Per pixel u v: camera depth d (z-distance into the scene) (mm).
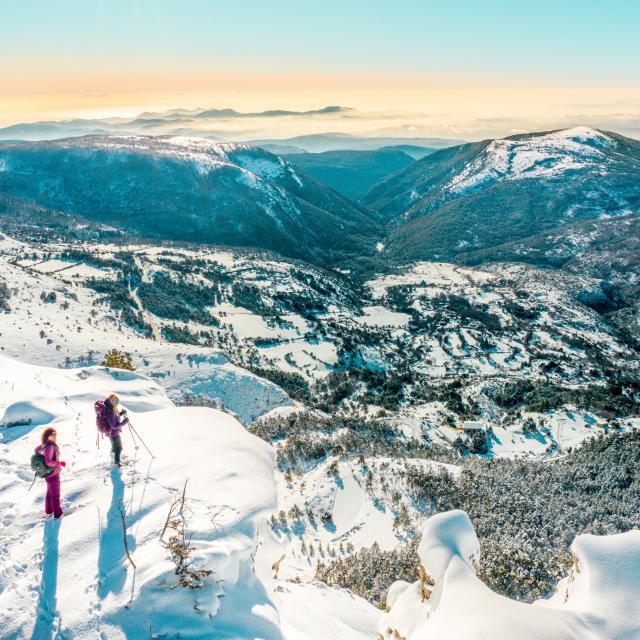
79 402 12812
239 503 8219
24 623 6098
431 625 7023
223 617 6613
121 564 6848
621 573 6371
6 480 8914
